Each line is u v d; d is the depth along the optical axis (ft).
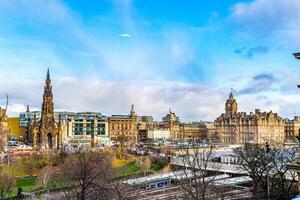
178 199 422.82
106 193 272.92
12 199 498.28
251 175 411.13
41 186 592.60
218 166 545.03
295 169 230.27
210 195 372.17
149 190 549.13
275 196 371.15
